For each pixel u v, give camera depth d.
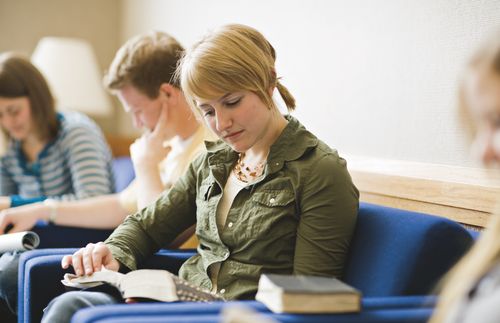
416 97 1.84
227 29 1.52
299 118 2.37
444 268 1.34
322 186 1.47
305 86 2.32
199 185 1.72
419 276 1.33
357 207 1.51
